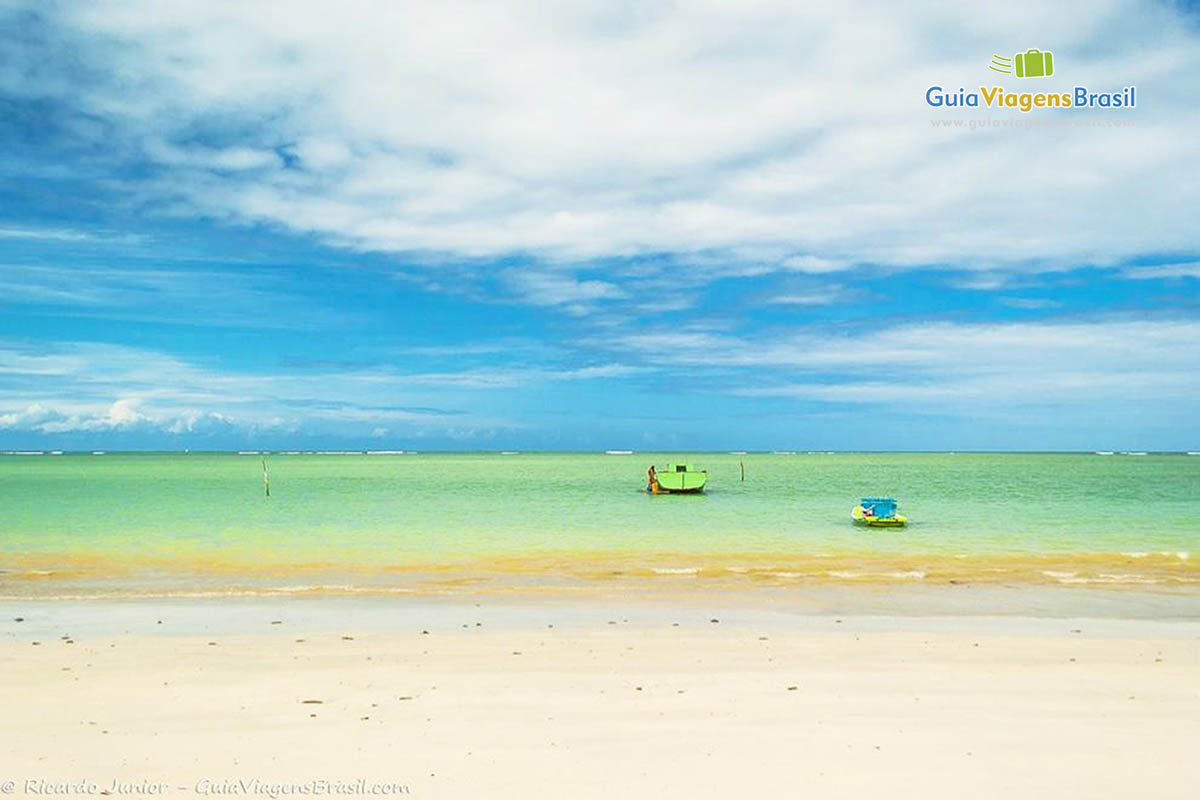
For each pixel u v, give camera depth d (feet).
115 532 111.65
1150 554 88.22
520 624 51.67
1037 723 29.66
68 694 34.17
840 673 37.81
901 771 24.64
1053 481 295.07
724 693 34.19
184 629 49.83
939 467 518.37
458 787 23.59
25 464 576.61
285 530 114.62
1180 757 25.88
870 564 81.05
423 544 98.32
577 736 28.30
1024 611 56.59
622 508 158.20
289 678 36.94
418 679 36.73
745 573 74.95
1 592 64.85
